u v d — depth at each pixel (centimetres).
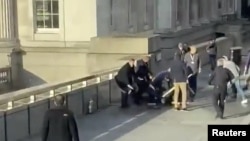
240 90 1989
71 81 1695
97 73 1931
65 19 2708
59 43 2706
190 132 1534
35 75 2742
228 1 4928
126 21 2897
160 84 1895
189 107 1902
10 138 1388
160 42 2744
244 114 1784
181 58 1967
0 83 2630
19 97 1432
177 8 3391
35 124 1491
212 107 1898
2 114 1359
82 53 2673
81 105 1753
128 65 1859
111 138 1463
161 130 1559
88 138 1462
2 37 2709
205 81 2517
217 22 4241
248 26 4309
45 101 1533
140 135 1498
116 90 1958
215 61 2858
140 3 3072
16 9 2752
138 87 1888
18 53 2745
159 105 1908
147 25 3156
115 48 2481
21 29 2755
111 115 1766
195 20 3800
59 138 1055
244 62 3061
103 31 2708
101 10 2700
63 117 1056
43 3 2739
